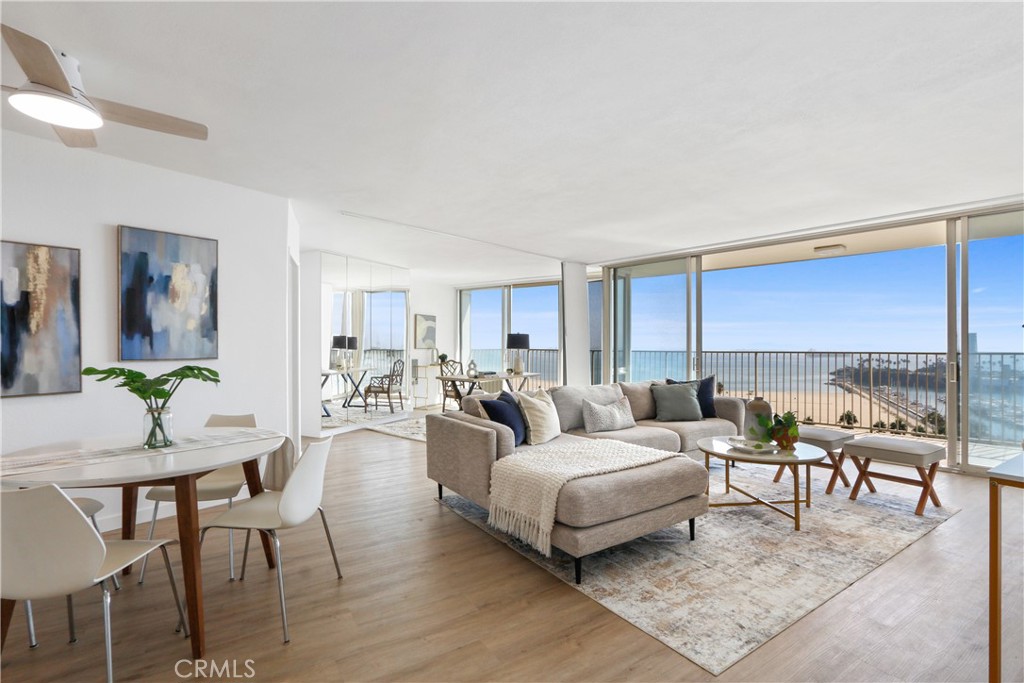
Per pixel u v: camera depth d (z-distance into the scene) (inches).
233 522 81.4
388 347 298.5
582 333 294.2
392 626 81.4
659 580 96.9
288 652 74.4
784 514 127.0
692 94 91.0
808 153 120.3
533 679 68.3
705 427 182.5
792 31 71.8
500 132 107.9
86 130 84.2
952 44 74.9
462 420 138.8
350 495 152.3
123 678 68.6
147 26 70.4
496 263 301.4
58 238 114.7
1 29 54.3
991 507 62.7
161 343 130.7
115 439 98.0
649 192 153.3
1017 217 164.9
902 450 136.3
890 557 106.6
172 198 133.8
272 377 155.7
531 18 68.8
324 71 83.0
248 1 64.9
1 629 68.2
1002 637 77.6
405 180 142.4
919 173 134.4
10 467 74.9
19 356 108.7
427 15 68.1
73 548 59.7
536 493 104.3
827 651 74.3
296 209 174.7
